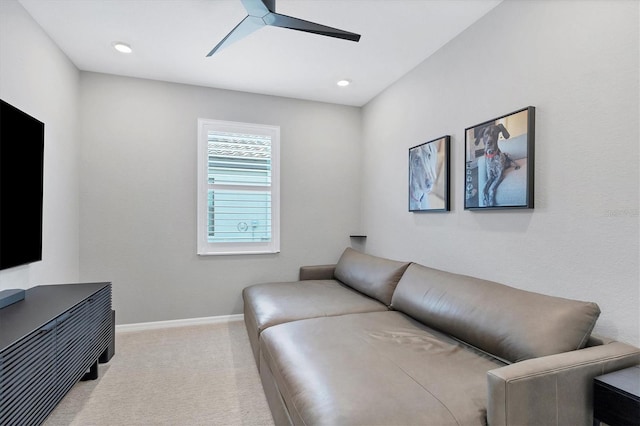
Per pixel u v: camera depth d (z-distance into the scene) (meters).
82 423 1.81
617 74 1.50
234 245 3.65
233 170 3.64
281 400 1.60
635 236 1.43
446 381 1.39
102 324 2.35
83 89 3.13
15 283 2.11
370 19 2.29
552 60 1.78
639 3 1.42
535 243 1.88
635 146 1.43
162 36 2.54
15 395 1.32
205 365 2.52
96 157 3.17
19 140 2.02
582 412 1.23
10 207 1.94
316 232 3.96
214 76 3.28
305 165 3.92
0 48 1.93
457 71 2.49
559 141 1.75
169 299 3.40
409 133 3.12
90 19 2.31
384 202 3.57
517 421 1.13
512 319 1.56
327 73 3.20
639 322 1.42
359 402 1.22
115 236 3.23
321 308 2.53
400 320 2.24
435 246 2.74
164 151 3.39
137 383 2.24
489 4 2.12
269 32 2.47
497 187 2.09
